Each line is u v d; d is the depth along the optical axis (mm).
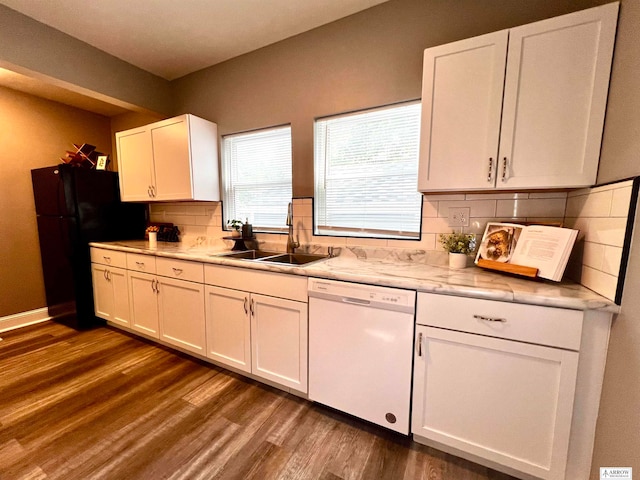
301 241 2291
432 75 1450
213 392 1835
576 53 1180
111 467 1292
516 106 1293
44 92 2889
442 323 1272
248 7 1855
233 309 1920
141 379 1971
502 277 1407
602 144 1168
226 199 2744
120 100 2506
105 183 2943
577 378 1101
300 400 1765
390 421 1438
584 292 1146
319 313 1578
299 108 2195
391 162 1973
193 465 1307
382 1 1813
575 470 1149
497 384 1203
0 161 2750
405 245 1909
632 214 941
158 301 2330
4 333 2717
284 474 1267
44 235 2885
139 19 1976
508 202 1609
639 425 874
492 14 1574
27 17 1941
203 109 2705
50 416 1607
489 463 1304
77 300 2758
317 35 2070
